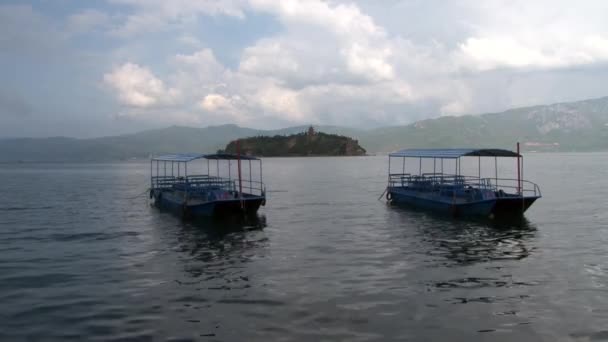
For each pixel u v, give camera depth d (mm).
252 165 177625
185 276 19391
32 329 13883
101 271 20375
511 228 29875
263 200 34375
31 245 26359
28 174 130625
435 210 37312
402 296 16438
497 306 15391
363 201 47312
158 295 16906
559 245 24703
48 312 15258
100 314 15039
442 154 37688
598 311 14867
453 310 15055
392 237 27250
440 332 13375
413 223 32219
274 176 99375
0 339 13180
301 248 24594
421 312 14898
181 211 36812
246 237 27875
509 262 21156
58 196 58000
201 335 13320
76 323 14312
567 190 57625
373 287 17500
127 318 14672
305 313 14883
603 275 18906
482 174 90812
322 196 53688
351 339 12930
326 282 18172
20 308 15648
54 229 31875
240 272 19875
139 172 137750
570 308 15156
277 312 15000
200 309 15375
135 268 20828
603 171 105500
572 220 33062
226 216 34562
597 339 12875
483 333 13297
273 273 19625
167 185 47031
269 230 30266
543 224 31359
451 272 19516
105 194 60656
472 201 33938
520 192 34312
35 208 44750
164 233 29703
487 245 24812
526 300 15953
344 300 16062
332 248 24453
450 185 38656
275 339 12977
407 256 22438
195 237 28141
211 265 21188
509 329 13562
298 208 41969
